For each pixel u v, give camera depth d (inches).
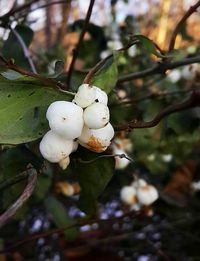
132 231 20.1
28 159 9.2
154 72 12.5
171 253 21.5
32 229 21.6
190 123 13.2
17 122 6.9
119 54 8.4
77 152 8.3
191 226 21.0
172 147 15.4
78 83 9.5
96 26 18.2
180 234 21.3
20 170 9.2
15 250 16.4
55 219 13.9
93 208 8.8
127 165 16.2
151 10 34.8
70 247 19.4
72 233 13.5
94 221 12.8
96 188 8.6
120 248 20.5
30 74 6.8
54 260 20.9
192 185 19.0
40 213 20.7
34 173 7.0
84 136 6.9
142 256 22.5
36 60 17.1
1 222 5.7
